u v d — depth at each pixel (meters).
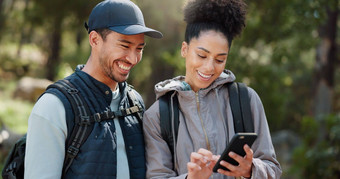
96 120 2.15
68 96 2.13
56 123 2.08
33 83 15.45
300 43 10.59
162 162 2.24
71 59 16.39
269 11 8.95
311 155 9.20
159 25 7.92
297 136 14.55
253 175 1.98
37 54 25.69
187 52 2.29
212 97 2.29
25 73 22.12
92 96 2.20
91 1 10.01
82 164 2.09
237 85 2.30
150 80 9.20
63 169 2.14
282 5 8.79
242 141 1.83
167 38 8.29
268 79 9.73
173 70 9.03
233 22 2.20
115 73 2.20
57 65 17.97
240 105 2.24
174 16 7.66
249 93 2.29
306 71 16.58
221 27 2.19
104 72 2.22
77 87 2.19
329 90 11.84
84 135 2.11
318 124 10.07
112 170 2.14
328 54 11.80
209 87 2.27
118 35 2.16
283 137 13.59
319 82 11.94
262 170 2.01
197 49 2.17
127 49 2.18
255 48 9.88
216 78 2.26
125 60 2.19
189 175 1.97
